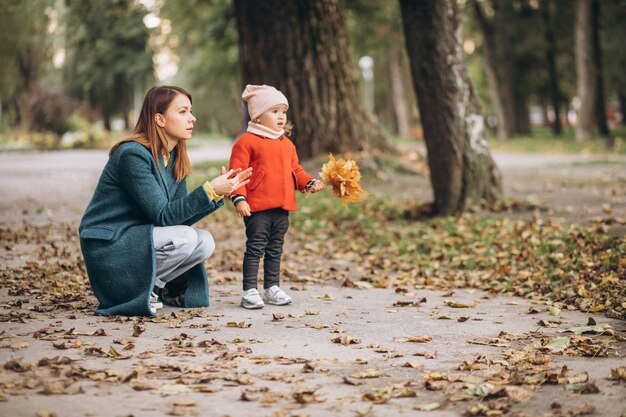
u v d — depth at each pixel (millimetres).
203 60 35000
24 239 9562
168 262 5395
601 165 21797
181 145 5484
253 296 5734
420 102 11297
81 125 46719
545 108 68875
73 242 9328
